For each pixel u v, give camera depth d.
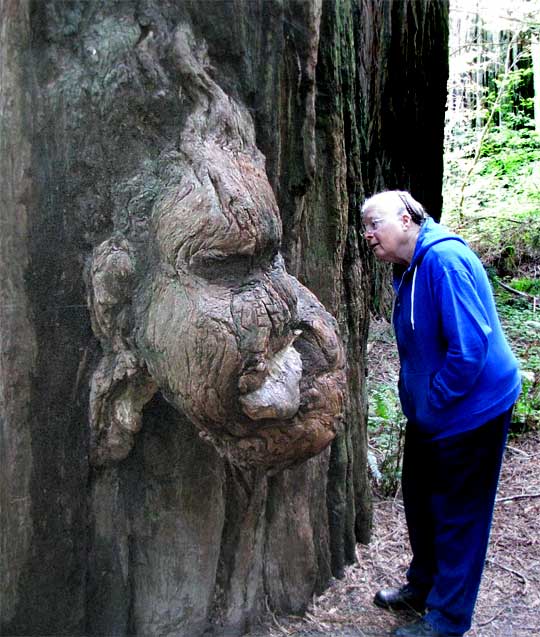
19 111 1.92
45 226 1.98
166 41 1.98
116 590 2.24
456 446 2.44
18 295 1.98
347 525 3.05
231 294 1.84
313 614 2.71
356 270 3.03
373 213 2.59
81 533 2.18
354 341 3.06
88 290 2.01
